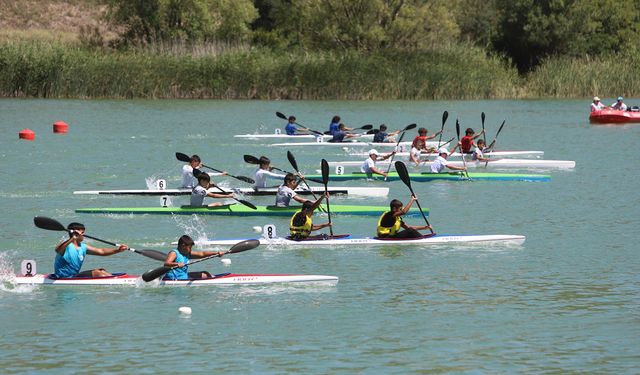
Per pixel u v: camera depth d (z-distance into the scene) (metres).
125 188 34.31
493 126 59.56
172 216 28.92
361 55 82.94
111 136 52.12
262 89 77.19
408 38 94.69
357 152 48.25
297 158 45.25
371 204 31.30
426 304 19.16
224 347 16.56
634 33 100.69
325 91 77.12
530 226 27.23
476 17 108.56
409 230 24.80
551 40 101.06
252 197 32.75
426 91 78.31
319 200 24.84
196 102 73.94
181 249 20.31
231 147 48.78
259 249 24.08
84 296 19.66
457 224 27.66
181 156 33.12
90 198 32.00
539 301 19.39
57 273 20.59
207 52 81.12
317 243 24.47
